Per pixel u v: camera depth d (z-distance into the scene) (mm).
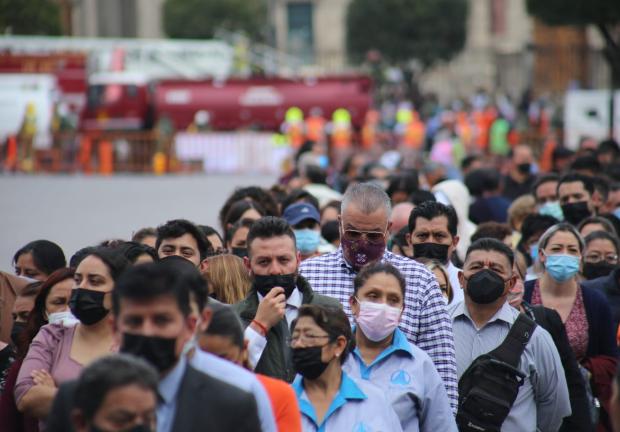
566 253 20750
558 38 140125
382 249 17578
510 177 41812
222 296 18844
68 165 94750
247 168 97438
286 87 110688
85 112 104750
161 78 110062
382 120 117500
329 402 14883
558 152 43031
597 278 23672
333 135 96812
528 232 25781
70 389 10891
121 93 105062
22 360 17094
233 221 26172
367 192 17578
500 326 18406
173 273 11414
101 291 15734
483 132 90375
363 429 14734
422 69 158875
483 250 18281
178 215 58656
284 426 13547
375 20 156125
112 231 50812
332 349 14602
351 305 16281
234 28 153000
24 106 94750
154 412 10617
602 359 20719
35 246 22109
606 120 72688
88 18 147625
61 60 99375
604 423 20516
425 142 99812
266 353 16281
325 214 29125
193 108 108812
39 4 106562
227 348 13438
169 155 96188
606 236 24297
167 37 155750
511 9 174875
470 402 17391
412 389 15859
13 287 21641
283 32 185125
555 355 17969
